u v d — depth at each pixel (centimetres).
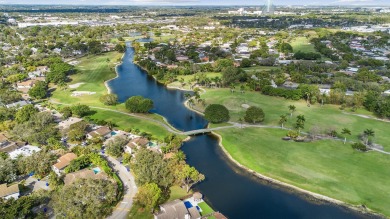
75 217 11400
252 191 14450
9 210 11169
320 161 16662
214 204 13525
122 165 16025
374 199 13662
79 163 15075
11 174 14350
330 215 12912
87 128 19862
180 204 12125
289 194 14238
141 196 12512
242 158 17188
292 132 19162
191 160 17262
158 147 17862
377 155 17175
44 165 14950
